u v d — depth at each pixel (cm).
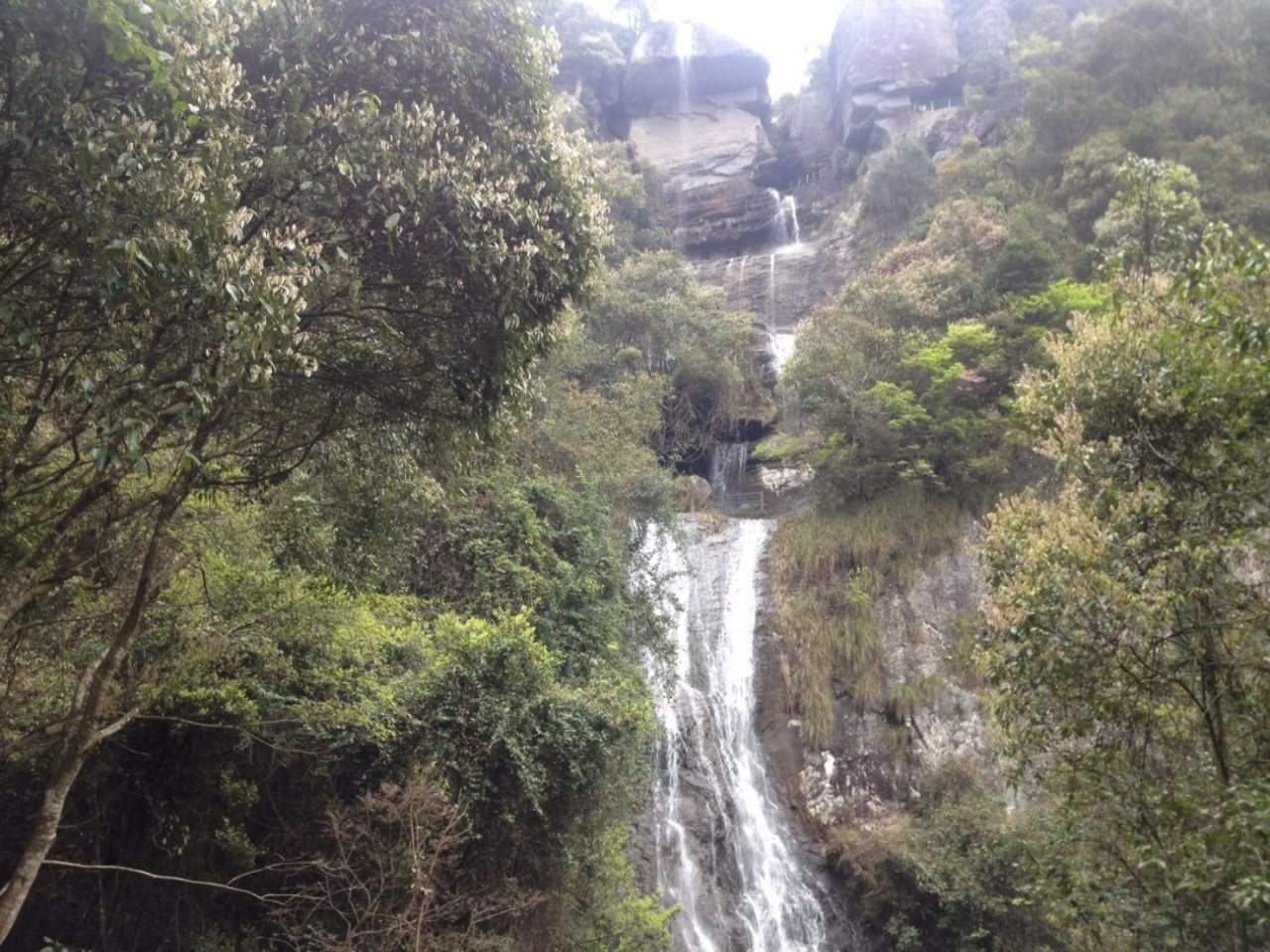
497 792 1056
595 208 828
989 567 905
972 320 2481
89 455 658
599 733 1159
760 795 1830
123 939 887
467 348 783
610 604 1630
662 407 2802
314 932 858
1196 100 2936
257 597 912
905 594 2117
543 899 1062
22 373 631
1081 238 2761
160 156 558
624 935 1207
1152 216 1425
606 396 2305
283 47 700
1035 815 1523
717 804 1750
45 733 732
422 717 1047
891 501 2328
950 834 1599
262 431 809
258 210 691
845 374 2425
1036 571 786
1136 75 3195
